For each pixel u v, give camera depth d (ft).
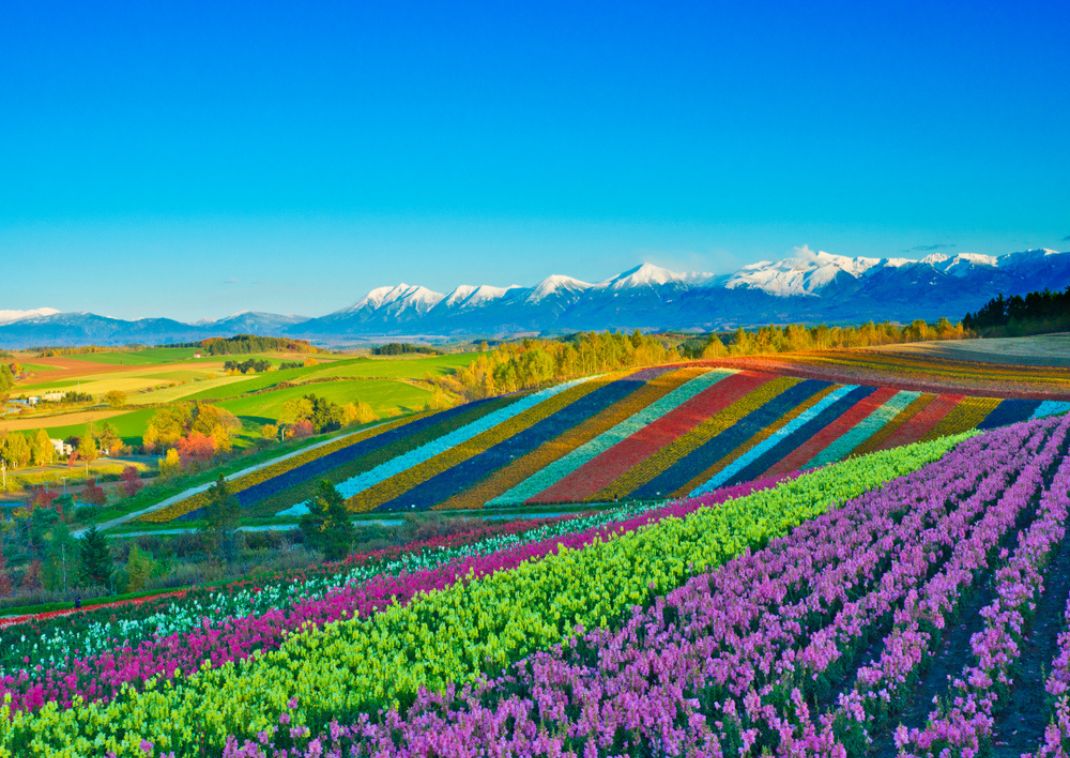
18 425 393.09
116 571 136.98
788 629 48.32
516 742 36.45
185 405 382.22
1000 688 38.68
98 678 62.95
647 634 51.44
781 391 247.91
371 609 71.20
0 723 47.14
